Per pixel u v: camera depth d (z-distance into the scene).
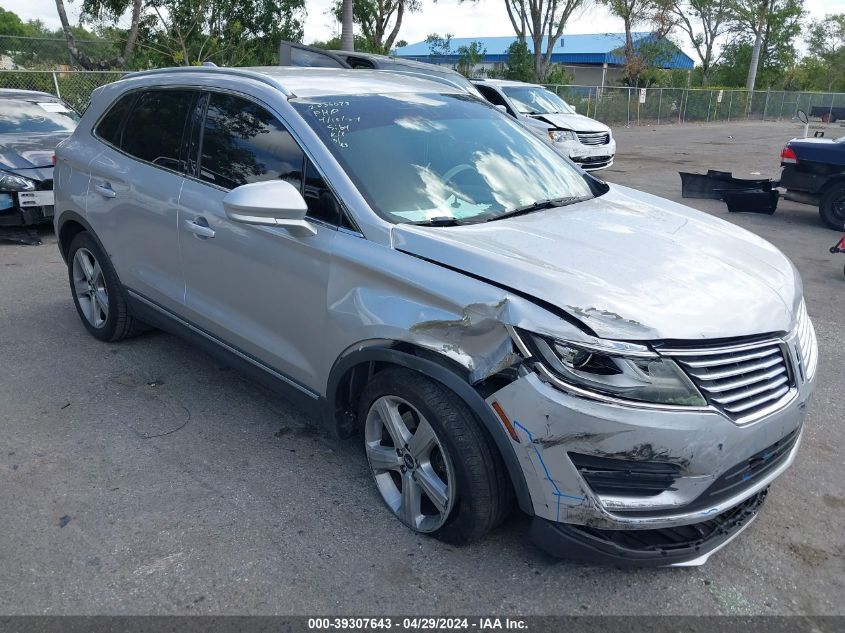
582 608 2.74
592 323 2.49
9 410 4.22
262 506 3.34
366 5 27.67
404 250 2.96
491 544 3.09
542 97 15.12
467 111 4.12
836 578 2.92
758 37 39.06
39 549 3.03
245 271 3.62
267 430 4.04
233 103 3.84
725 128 31.20
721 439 2.54
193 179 3.98
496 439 2.65
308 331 3.34
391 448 3.22
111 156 4.66
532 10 31.80
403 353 2.87
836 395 4.59
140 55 21.22
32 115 9.34
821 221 10.40
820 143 9.88
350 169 3.28
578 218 3.43
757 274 3.03
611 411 2.45
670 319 2.55
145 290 4.48
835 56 60.53
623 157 18.31
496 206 3.47
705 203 11.55
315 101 3.62
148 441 3.90
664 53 38.91
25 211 7.88
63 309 5.94
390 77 4.34
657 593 2.83
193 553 3.01
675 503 2.58
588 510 2.57
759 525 3.26
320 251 3.19
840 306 6.43
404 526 3.19
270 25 22.59
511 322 2.54
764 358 2.74
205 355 5.05
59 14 19.88
